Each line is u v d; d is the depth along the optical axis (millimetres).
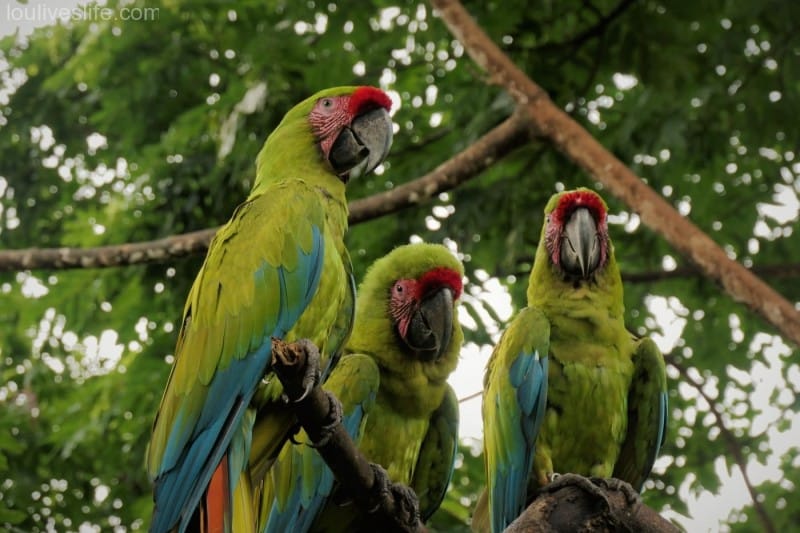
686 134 13828
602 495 6477
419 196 11328
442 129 14688
